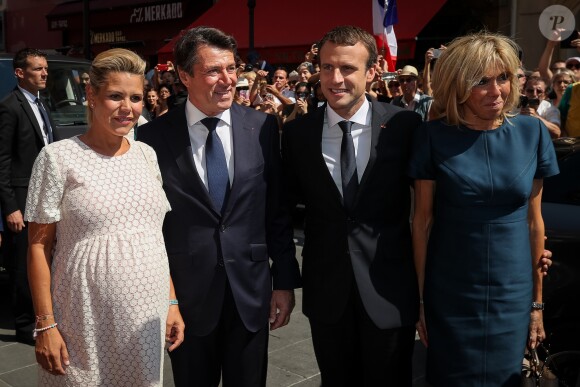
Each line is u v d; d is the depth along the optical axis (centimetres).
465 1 1097
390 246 262
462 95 239
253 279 259
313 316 269
